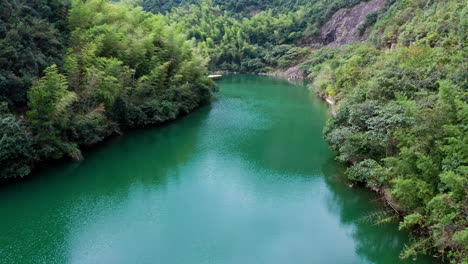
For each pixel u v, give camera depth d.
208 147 26.80
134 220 16.39
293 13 92.50
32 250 14.06
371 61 34.94
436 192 12.73
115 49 31.34
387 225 15.31
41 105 20.14
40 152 20.33
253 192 19.23
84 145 24.52
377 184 17.14
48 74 21.11
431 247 12.70
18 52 22.16
